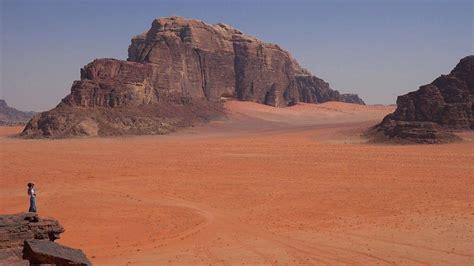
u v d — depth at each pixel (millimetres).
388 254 29312
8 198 49562
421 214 40375
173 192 53188
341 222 38094
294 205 45406
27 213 24891
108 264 27469
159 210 43500
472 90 140000
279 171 70812
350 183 58500
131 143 129625
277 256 28984
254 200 48188
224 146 120188
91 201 47938
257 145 123188
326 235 34000
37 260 20906
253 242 32281
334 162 82000
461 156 86500
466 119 129750
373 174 66000
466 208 42312
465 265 27203
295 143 129875
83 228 36688
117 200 48500
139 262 27828
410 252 29703
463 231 34594
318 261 27984
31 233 23766
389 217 39594
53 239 24750
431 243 31672
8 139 146250
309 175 66062
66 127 148125
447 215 39688
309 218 39719
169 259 28406
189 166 77688
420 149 102312
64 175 67062
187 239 33250
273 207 44562
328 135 149500
